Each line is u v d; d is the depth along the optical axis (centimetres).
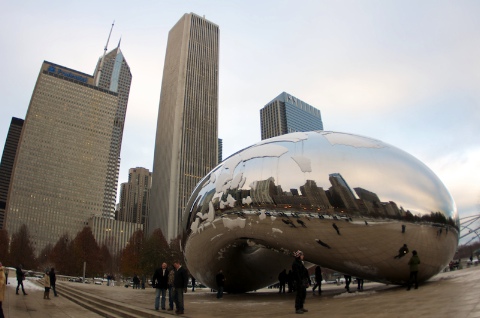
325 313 751
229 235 1288
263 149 1261
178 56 14862
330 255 1104
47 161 16262
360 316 658
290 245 1162
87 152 17425
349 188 1038
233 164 1320
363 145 1123
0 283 865
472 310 570
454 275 1321
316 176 1094
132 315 1008
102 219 16050
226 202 1262
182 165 13025
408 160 1102
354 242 1037
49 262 7656
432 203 1019
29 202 15362
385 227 998
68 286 2659
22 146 15862
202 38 15462
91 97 18300
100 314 1197
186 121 13712
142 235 7062
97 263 7362
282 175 1153
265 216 1159
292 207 1108
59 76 17650
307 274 820
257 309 949
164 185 13025
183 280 945
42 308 1334
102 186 17500
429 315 579
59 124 17000
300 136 1242
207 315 865
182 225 1504
